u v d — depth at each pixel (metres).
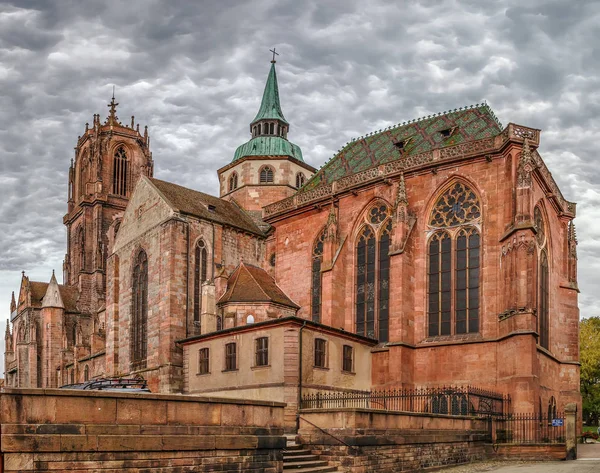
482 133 64.88
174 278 71.44
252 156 99.38
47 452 22.34
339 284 68.00
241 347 55.56
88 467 23.19
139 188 80.88
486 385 55.97
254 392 53.19
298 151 104.00
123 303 80.69
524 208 55.25
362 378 59.38
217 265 75.88
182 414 26.17
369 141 78.81
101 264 133.88
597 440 70.81
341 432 35.16
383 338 64.69
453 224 61.62
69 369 119.06
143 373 72.38
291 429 49.75
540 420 49.97
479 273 59.16
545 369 59.38
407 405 57.97
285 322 51.75
